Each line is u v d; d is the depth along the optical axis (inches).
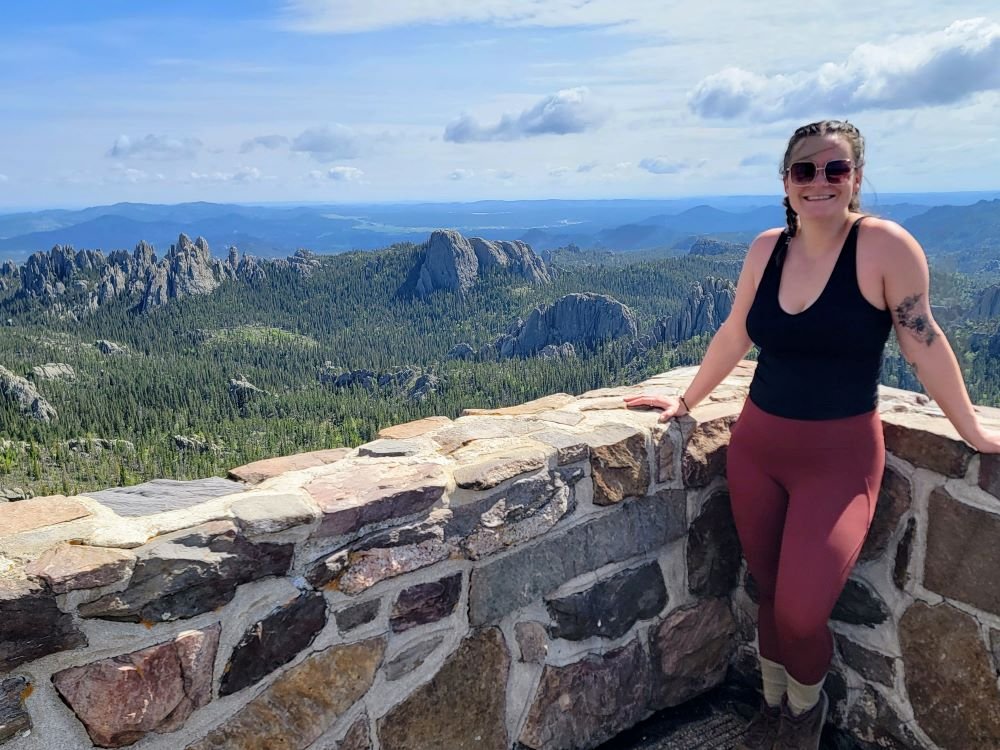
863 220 89.6
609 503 111.0
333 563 83.8
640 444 114.1
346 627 86.9
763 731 110.6
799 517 94.6
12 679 64.2
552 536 105.5
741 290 106.4
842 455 93.9
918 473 105.2
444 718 97.9
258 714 80.8
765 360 100.3
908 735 110.3
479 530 96.1
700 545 125.0
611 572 113.7
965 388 92.0
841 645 117.7
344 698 87.7
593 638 113.0
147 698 71.7
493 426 116.4
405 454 103.6
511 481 98.6
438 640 95.8
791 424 95.7
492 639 101.2
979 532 98.5
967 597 100.7
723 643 132.1
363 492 87.6
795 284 94.3
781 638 96.1
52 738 67.0
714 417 124.3
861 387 93.7
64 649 66.2
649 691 122.4
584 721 114.1
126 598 69.0
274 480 92.8
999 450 93.7
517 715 106.1
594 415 122.3
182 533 73.8
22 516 75.6
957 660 102.7
